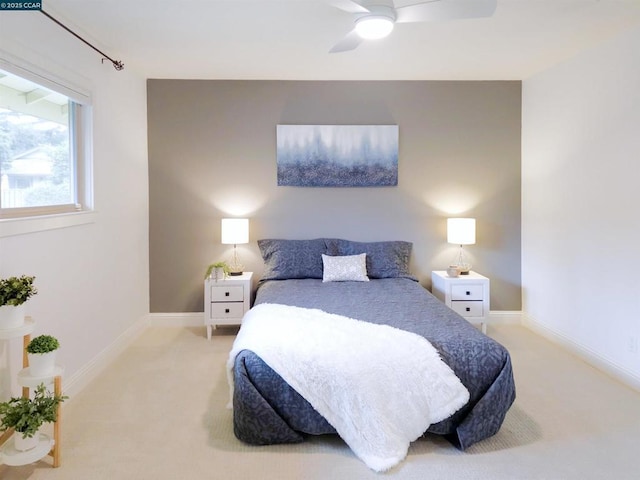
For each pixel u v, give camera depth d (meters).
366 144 4.30
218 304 3.95
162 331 4.18
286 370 2.17
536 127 4.09
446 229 4.36
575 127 3.54
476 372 2.24
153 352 3.61
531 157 4.20
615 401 2.72
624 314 3.02
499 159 4.35
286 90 4.27
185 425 2.43
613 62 3.11
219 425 2.43
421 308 2.95
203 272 4.33
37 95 2.57
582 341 3.48
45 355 1.93
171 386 2.95
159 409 2.62
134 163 3.92
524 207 4.34
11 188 2.35
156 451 2.17
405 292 3.45
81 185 3.05
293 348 2.24
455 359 2.25
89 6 2.58
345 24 2.88
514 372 3.19
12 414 1.86
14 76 2.27
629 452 2.16
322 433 2.24
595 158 3.31
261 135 4.29
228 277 4.02
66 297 2.73
